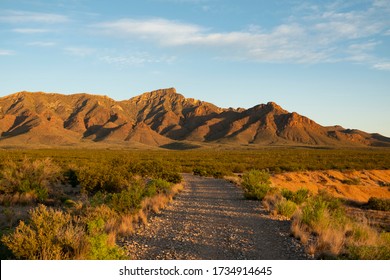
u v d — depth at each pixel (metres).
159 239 11.02
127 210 14.11
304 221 12.91
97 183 22.42
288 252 9.80
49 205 17.88
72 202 18.08
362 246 8.95
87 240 8.30
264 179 27.34
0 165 25.12
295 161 80.88
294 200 20.53
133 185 21.53
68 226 8.97
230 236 11.54
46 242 8.00
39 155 87.62
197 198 21.73
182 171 54.09
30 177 20.28
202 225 13.30
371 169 63.47
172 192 23.30
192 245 10.37
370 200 27.66
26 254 7.85
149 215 15.37
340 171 57.91
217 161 79.81
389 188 43.81
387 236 12.09
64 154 100.62
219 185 31.19
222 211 16.70
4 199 17.78
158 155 113.19
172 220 14.25
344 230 12.48
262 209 17.41
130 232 11.66
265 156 108.94
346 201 29.27
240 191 26.09
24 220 13.70
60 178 24.50
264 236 11.62
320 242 10.21
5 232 11.07
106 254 8.14
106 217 12.32
